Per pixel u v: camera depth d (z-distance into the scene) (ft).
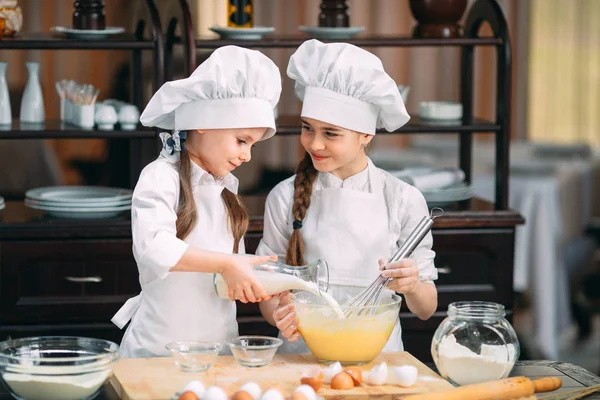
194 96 7.16
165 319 7.55
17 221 10.99
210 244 7.51
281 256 7.83
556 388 6.20
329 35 11.61
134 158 13.20
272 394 5.68
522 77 20.30
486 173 17.42
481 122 12.05
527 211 16.44
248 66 7.13
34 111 11.89
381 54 17.94
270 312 8.13
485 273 11.71
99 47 10.88
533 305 16.62
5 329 10.91
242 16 11.43
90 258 11.03
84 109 11.43
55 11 13.41
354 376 6.27
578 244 19.11
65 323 11.07
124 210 11.74
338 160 7.93
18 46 10.72
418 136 19.45
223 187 7.64
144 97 13.23
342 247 8.29
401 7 17.80
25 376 5.89
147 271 6.90
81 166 13.38
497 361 6.41
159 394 6.03
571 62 21.97
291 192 8.54
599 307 20.51
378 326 6.66
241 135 7.23
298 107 15.44
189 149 7.50
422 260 8.25
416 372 6.31
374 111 7.97
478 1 12.14
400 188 8.43
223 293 7.13
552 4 21.72
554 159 18.90
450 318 6.69
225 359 6.85
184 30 10.78
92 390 6.03
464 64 12.82
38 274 10.96
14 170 13.17
